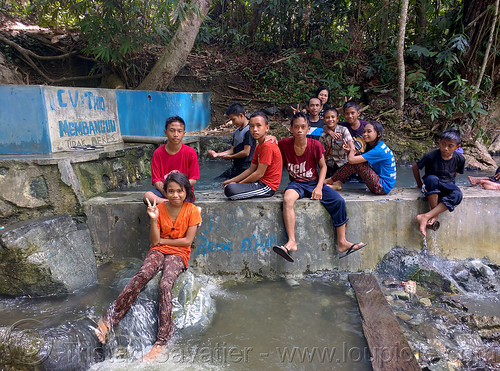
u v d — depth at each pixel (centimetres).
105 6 719
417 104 808
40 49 798
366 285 348
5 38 742
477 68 789
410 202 387
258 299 338
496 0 715
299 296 343
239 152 477
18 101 429
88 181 422
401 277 371
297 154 385
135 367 256
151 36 792
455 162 396
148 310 296
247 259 382
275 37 1012
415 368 240
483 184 429
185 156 373
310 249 384
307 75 919
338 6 937
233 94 912
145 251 390
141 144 563
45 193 390
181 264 316
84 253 361
